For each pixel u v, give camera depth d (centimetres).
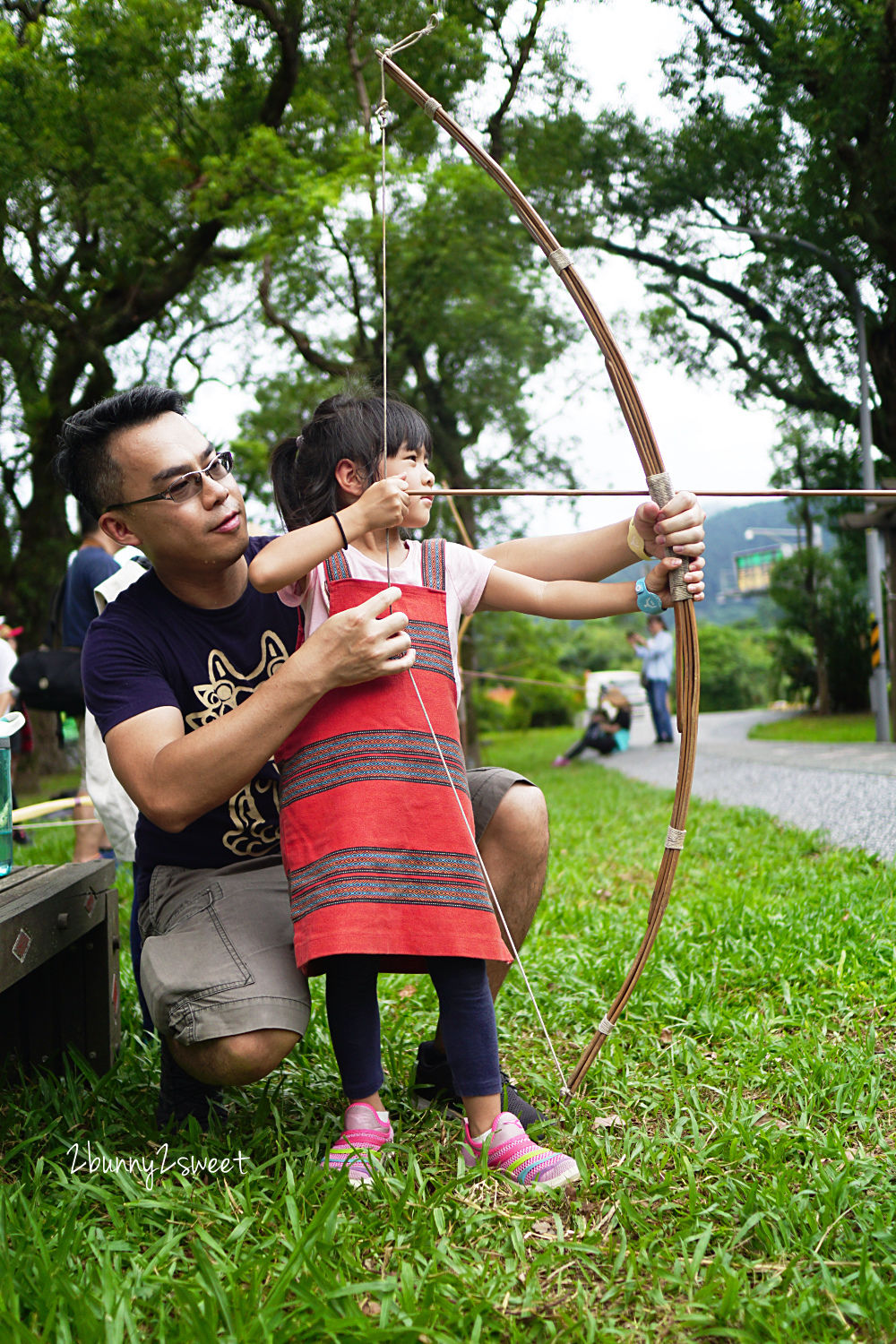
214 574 207
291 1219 168
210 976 192
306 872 192
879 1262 162
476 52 1020
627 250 1482
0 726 239
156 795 191
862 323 1403
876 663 1351
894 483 1320
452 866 192
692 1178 186
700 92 1330
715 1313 149
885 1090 228
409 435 213
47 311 1273
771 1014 277
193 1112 218
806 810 680
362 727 195
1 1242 160
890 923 348
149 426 196
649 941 216
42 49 1044
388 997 318
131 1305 149
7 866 242
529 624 2288
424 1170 192
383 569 207
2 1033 253
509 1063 254
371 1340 142
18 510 1714
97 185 1134
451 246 1131
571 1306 153
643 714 2305
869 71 1179
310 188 994
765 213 1374
